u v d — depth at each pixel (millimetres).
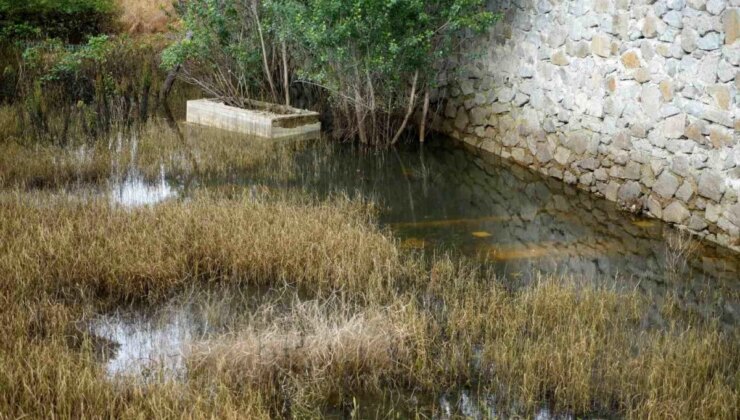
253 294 7066
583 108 10055
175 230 7773
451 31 11539
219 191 9523
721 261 7801
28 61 13781
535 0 10812
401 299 6711
